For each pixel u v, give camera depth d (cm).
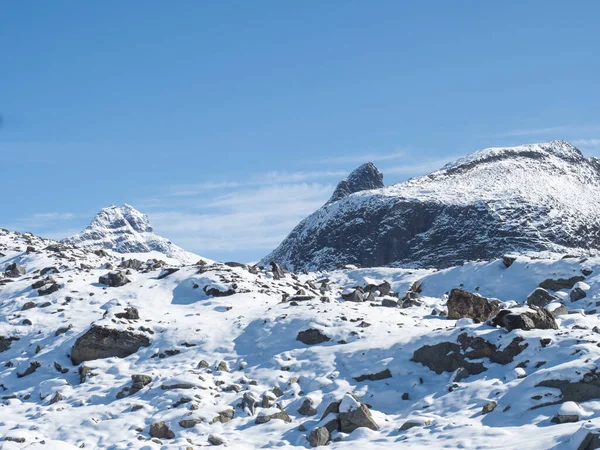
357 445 1795
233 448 1900
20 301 3409
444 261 13862
